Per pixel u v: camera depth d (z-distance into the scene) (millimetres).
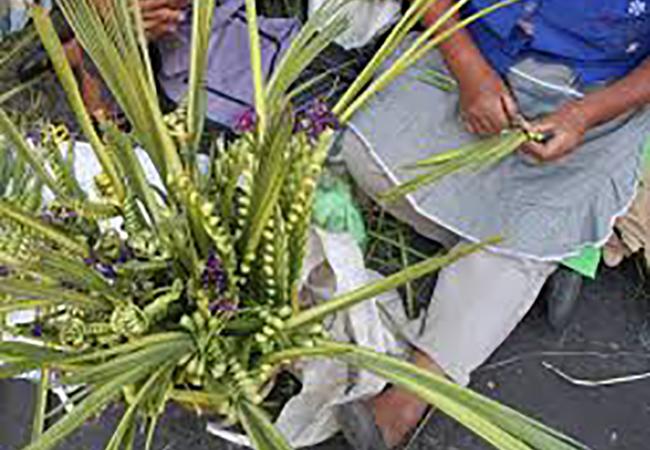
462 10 1698
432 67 1738
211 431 1639
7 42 1771
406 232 1853
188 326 1290
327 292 1558
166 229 1291
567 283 1736
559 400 1746
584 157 1680
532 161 1679
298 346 1339
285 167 1187
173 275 1346
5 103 1837
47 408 1647
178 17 1742
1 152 1345
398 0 1811
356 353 1252
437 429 1687
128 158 1283
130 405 1188
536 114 1720
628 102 1645
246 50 1840
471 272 1661
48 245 1289
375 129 1702
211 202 1298
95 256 1290
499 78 1667
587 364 1778
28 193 1345
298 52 1342
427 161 1399
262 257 1313
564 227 1656
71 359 1224
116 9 1256
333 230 1703
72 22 1218
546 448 1104
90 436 1642
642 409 1743
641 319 1833
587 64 1698
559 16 1641
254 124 1296
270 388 1586
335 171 1749
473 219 1662
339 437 1658
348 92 1368
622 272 1869
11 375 1187
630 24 1620
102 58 1227
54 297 1222
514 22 1657
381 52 1349
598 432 1722
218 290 1288
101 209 1300
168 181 1295
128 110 1267
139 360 1193
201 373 1281
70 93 1222
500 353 1780
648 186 1714
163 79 1857
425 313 1725
